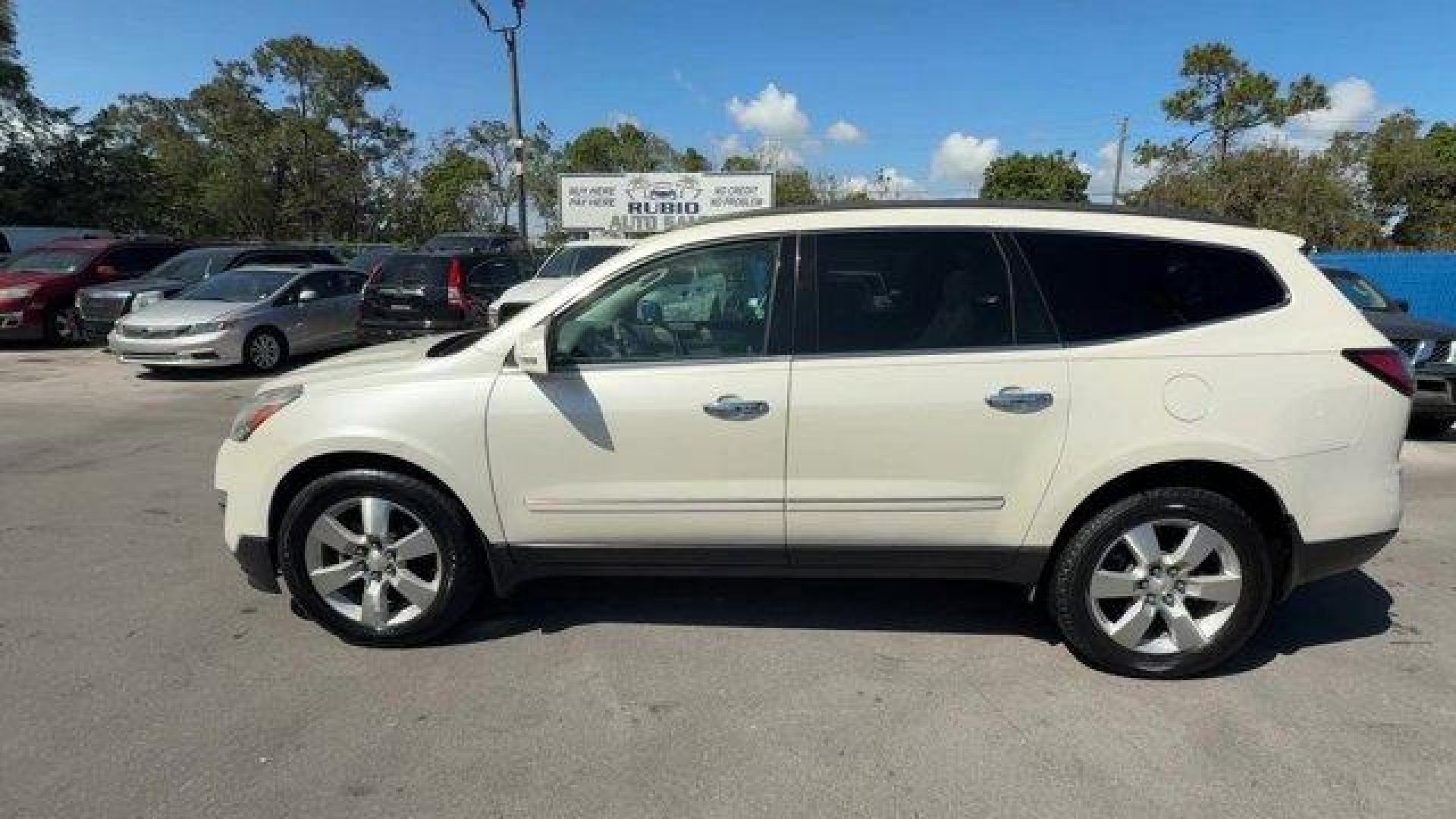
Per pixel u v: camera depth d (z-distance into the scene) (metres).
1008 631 4.22
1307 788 3.03
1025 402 3.61
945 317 3.72
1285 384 3.60
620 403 3.75
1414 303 17.78
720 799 2.97
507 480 3.85
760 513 3.78
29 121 38.41
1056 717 3.47
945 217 3.81
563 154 54.69
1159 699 3.61
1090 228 3.78
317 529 3.96
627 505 3.82
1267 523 3.77
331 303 13.98
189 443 8.23
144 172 41.59
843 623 4.30
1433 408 8.44
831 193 48.97
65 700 3.56
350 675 3.79
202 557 5.15
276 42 57.41
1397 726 3.41
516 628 4.24
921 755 3.22
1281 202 32.31
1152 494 3.68
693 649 4.03
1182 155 37.97
